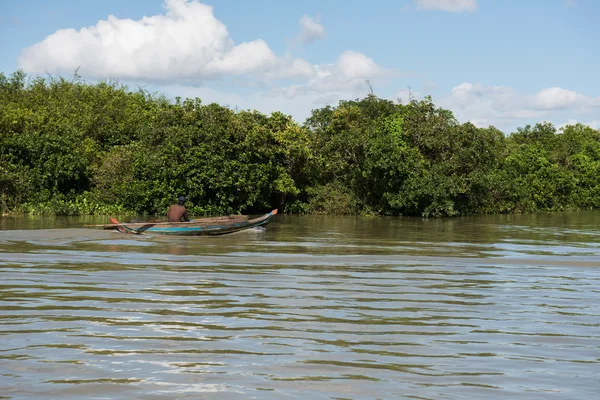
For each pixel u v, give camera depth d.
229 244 16.78
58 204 28.53
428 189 32.50
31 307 8.84
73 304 9.05
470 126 35.28
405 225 25.72
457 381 6.00
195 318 8.29
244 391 5.65
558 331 7.92
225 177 30.94
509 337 7.61
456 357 6.77
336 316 8.54
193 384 5.81
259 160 32.78
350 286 10.79
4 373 6.06
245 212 34.19
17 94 40.53
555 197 43.50
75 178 31.25
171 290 10.17
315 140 36.91
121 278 11.23
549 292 10.53
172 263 13.11
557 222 29.39
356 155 35.09
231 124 31.91
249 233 20.34
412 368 6.37
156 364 6.37
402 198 33.19
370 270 12.60
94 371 6.14
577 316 8.77
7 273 11.67
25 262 13.08
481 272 12.63
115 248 15.55
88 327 7.77
